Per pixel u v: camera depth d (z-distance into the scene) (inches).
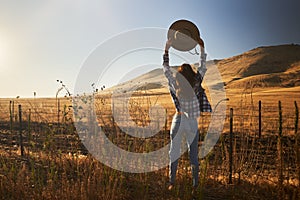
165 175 239.8
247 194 214.4
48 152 276.4
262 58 5418.3
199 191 202.7
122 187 217.6
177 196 202.7
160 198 207.0
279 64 5157.5
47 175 243.0
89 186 201.5
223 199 210.1
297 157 204.1
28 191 211.6
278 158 217.3
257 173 252.7
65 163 260.5
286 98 1357.0
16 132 495.2
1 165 270.8
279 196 204.8
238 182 233.8
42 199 202.2
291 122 408.2
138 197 207.8
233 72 4938.5
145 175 223.5
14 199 205.2
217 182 236.1
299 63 5054.1
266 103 991.0
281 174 210.7
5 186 213.6
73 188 203.2
